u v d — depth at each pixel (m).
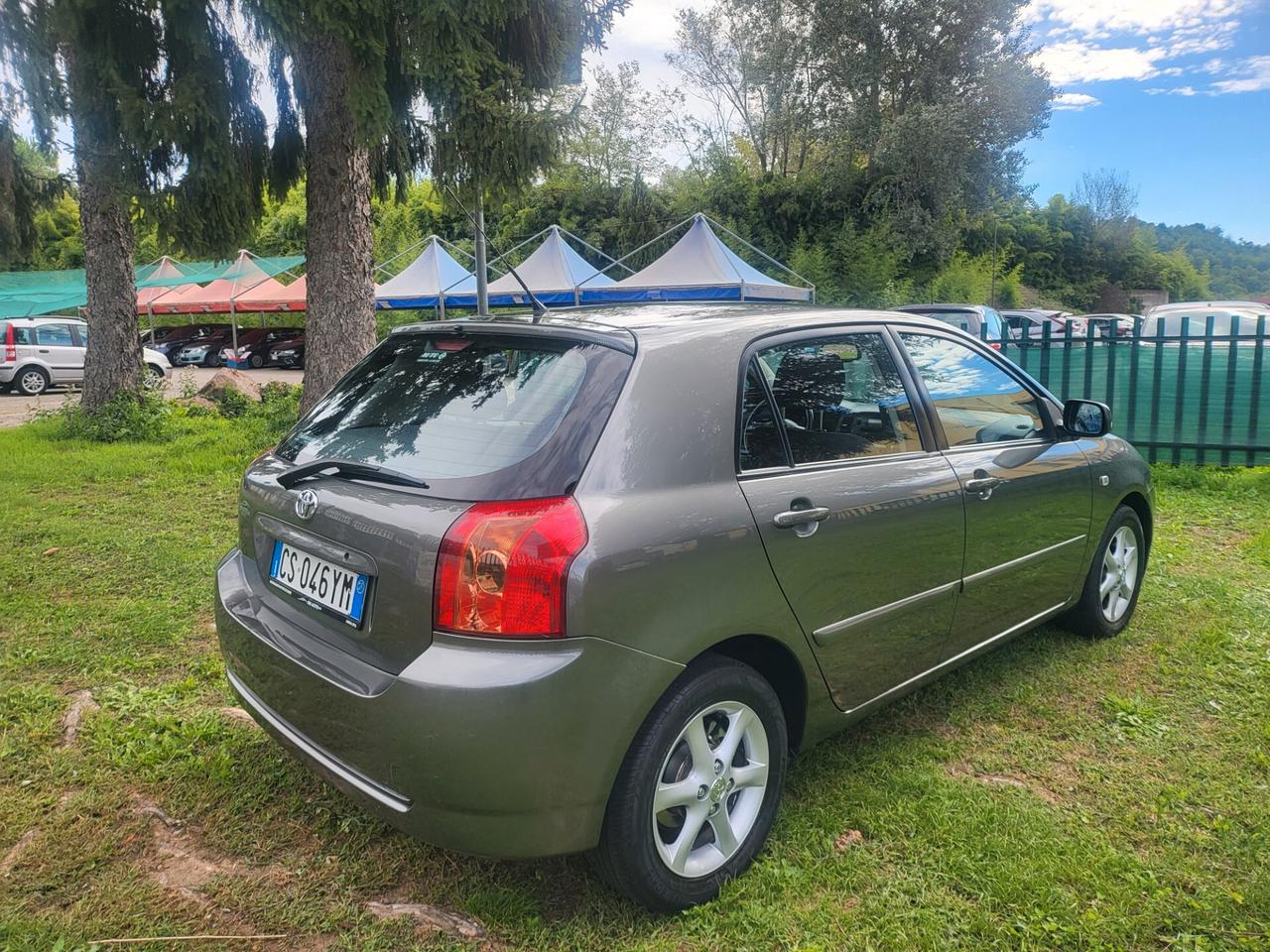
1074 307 52.41
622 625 2.08
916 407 3.11
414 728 2.00
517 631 1.99
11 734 3.28
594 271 20.30
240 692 2.71
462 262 38.03
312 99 9.01
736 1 37.00
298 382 24.72
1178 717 3.46
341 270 9.29
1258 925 2.26
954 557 3.10
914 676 3.06
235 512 6.91
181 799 2.87
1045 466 3.59
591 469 2.15
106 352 11.41
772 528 2.42
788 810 2.80
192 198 8.64
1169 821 2.74
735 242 35.66
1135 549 4.36
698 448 2.35
